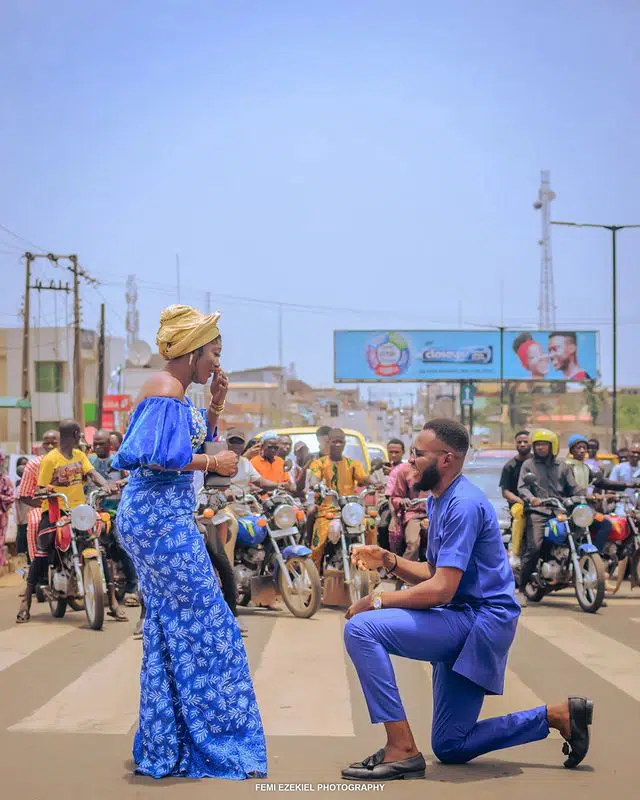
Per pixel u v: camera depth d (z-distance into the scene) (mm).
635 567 12570
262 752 4898
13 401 39031
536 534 11297
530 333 63938
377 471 12516
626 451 17859
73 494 10109
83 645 8656
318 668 7742
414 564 5270
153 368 65500
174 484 4914
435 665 5168
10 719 6066
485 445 37031
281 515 10422
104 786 4648
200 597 4867
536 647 8703
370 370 63719
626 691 6984
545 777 4914
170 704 4848
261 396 99812
